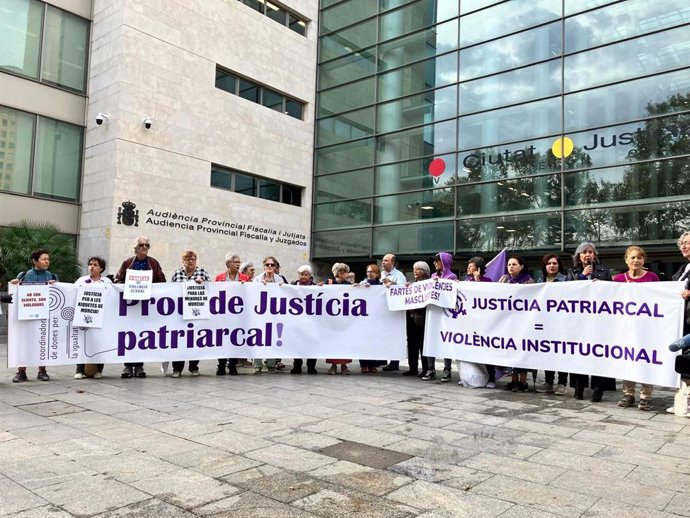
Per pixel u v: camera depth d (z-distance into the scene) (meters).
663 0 14.13
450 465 4.02
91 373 7.98
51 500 3.28
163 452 4.27
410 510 3.18
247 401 6.32
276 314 8.62
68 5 16.58
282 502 3.28
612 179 14.66
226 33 19.00
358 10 21.39
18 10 15.55
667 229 13.69
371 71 20.69
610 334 6.55
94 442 4.53
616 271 15.68
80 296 7.77
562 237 15.37
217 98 18.59
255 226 19.77
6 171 15.24
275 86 20.78
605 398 7.01
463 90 17.97
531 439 4.79
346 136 21.34
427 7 19.22
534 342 7.21
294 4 21.75
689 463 4.12
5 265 13.66
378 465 4.00
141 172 16.34
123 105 15.99
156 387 7.23
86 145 16.81
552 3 16.14
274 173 20.58
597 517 3.10
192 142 17.75
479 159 17.38
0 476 3.69
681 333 6.00
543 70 16.20
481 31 17.70
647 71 14.28
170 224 17.00
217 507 3.20
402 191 19.27
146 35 16.62
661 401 6.85
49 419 5.33
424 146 18.81
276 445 4.49
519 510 3.19
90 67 16.95
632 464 4.08
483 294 7.69
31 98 15.77
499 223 16.73
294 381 7.95
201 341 8.30
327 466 3.96
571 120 15.52
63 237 15.09
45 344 7.55
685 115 13.58
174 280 8.36
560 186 15.56
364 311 8.74
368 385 7.69
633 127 14.41
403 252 19.05
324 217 21.78
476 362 7.66
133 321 8.03
